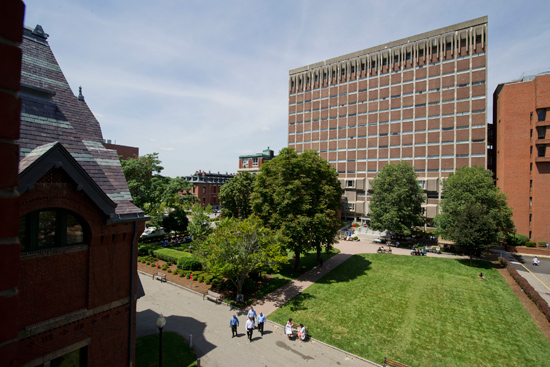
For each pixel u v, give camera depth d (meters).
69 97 11.98
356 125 64.44
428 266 33.31
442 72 53.97
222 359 15.61
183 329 18.56
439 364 15.58
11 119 2.48
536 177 42.25
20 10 2.57
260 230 23.45
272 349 16.66
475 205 34.12
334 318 20.44
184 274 28.05
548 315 19.91
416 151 56.44
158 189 41.97
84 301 9.08
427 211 53.97
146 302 22.62
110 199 9.39
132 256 10.50
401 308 22.12
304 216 27.55
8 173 2.47
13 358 2.52
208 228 37.34
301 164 29.17
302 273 30.58
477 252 38.34
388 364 15.33
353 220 66.50
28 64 10.67
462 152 51.59
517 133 43.84
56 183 8.21
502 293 25.22
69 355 8.79
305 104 73.00
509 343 17.55
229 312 21.16
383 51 60.81
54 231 8.48
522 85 43.53
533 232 42.38
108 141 60.72
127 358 10.30
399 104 58.66
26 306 7.70
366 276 29.67
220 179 93.12
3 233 2.44
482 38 50.22
